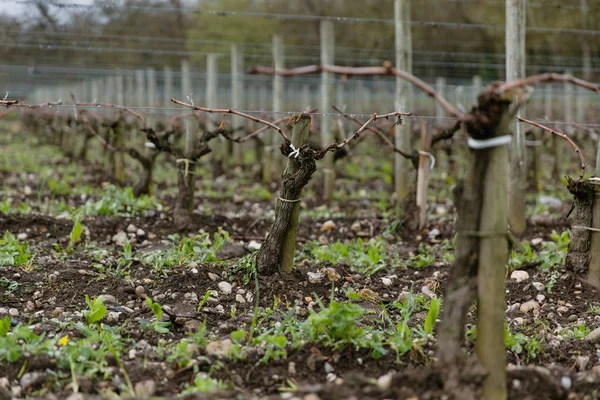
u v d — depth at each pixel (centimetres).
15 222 658
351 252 610
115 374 343
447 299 306
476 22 1331
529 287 509
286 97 1967
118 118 970
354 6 1506
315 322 369
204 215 723
